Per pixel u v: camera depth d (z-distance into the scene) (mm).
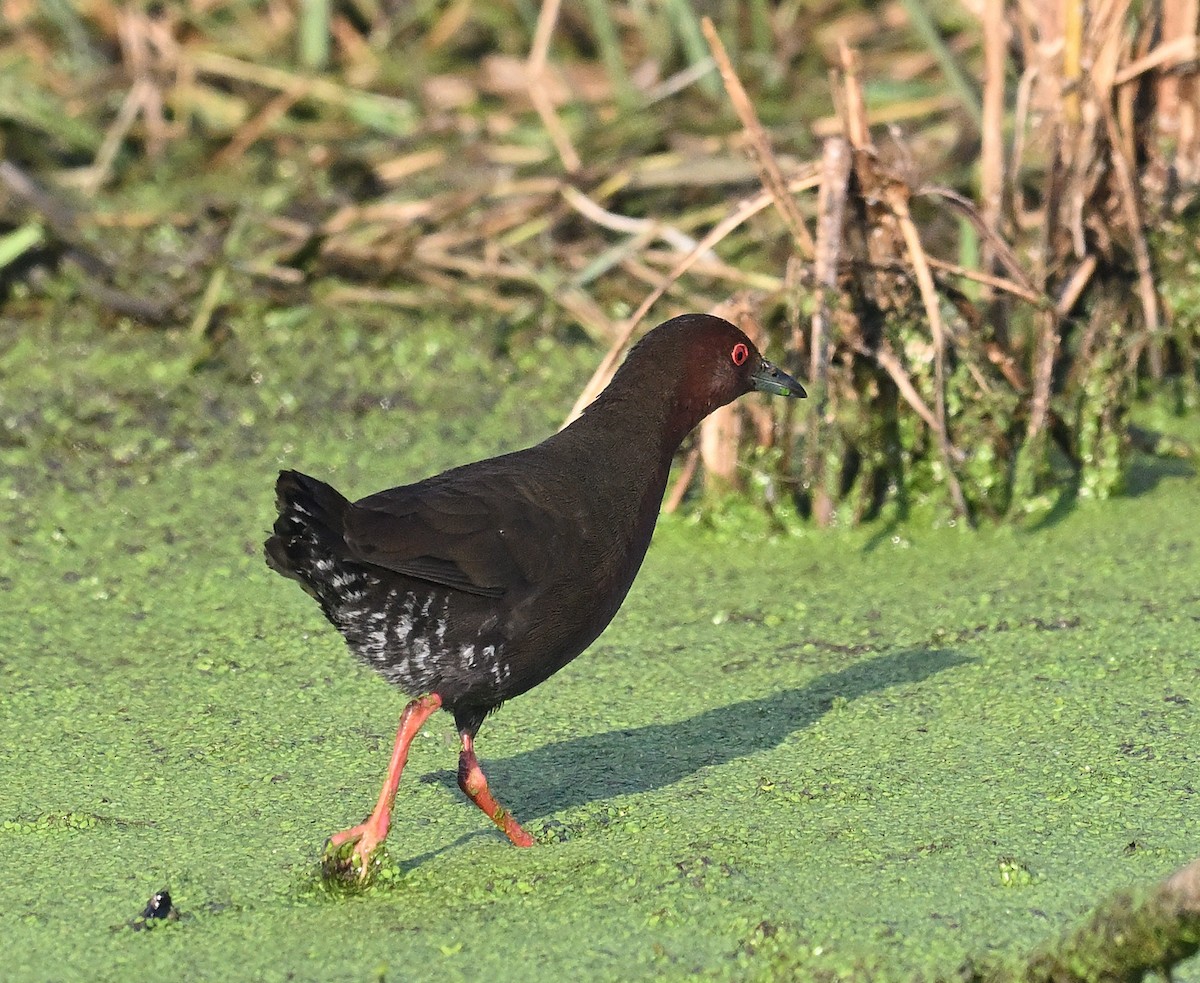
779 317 11773
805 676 9688
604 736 9055
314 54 17875
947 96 16156
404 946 6988
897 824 7922
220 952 6996
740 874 7480
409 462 13117
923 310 11398
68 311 15500
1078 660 9641
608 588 7867
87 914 7328
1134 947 5859
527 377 14570
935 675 9594
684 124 16438
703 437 11719
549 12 16000
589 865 7613
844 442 11586
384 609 7328
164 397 14086
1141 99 12328
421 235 15766
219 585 11109
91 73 17969
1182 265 12633
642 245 14805
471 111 17328
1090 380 11844
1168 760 8430
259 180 17156
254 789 8500
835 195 10992
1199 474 12398
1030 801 8102
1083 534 11523
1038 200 14516
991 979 6293
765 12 17641
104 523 12039
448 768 8758
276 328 15289
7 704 9469
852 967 6699
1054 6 12336
